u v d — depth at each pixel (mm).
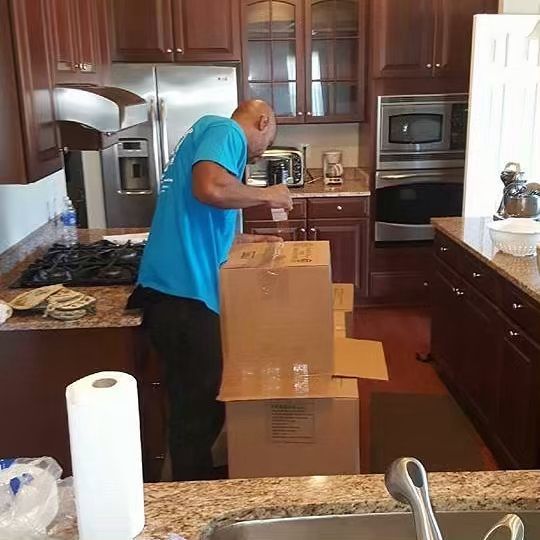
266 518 1078
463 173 4918
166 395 2506
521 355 2637
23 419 2314
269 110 2535
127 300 2391
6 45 2008
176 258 2355
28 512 995
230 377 2057
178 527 1022
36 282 2564
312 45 4859
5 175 2080
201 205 2340
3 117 2049
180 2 4668
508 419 2797
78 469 929
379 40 4738
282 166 4848
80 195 4812
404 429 3266
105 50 3318
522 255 2953
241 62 4805
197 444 2549
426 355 4137
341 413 2045
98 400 903
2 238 2947
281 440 2104
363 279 5020
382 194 4930
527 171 4230
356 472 2111
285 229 4840
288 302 1977
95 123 2428
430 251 5023
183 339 2396
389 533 1084
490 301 2988
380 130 4836
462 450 3076
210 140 2295
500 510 1083
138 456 964
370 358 2160
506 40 4016
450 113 4840
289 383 2037
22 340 2236
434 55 4766
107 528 950
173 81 4555
